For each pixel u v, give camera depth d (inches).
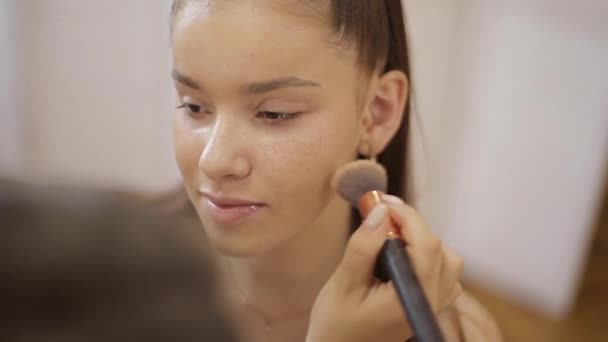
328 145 19.3
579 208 49.9
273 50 17.8
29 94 53.1
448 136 52.7
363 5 20.0
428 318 15.3
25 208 6.8
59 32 50.7
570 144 48.2
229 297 8.8
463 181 54.3
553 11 45.2
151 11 48.4
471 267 57.6
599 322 54.5
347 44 19.3
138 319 6.9
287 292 24.5
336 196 22.2
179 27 18.4
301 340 25.2
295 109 18.7
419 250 17.1
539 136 49.2
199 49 18.0
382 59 21.5
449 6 47.8
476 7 48.3
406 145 25.4
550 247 52.5
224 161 18.3
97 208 7.0
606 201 62.0
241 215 19.2
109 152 52.6
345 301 17.8
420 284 16.1
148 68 49.9
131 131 51.9
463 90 50.8
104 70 51.3
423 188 50.1
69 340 6.7
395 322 17.5
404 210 17.6
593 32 44.2
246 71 17.9
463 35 49.2
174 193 25.6
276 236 19.8
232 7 17.7
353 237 17.4
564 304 53.8
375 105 21.9
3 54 52.2
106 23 49.8
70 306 6.8
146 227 7.2
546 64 46.7
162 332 6.9
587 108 46.4
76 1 49.6
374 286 17.8
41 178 7.5
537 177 50.6
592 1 43.4
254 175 18.8
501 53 48.4
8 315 6.7
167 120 50.5
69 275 6.7
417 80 48.6
